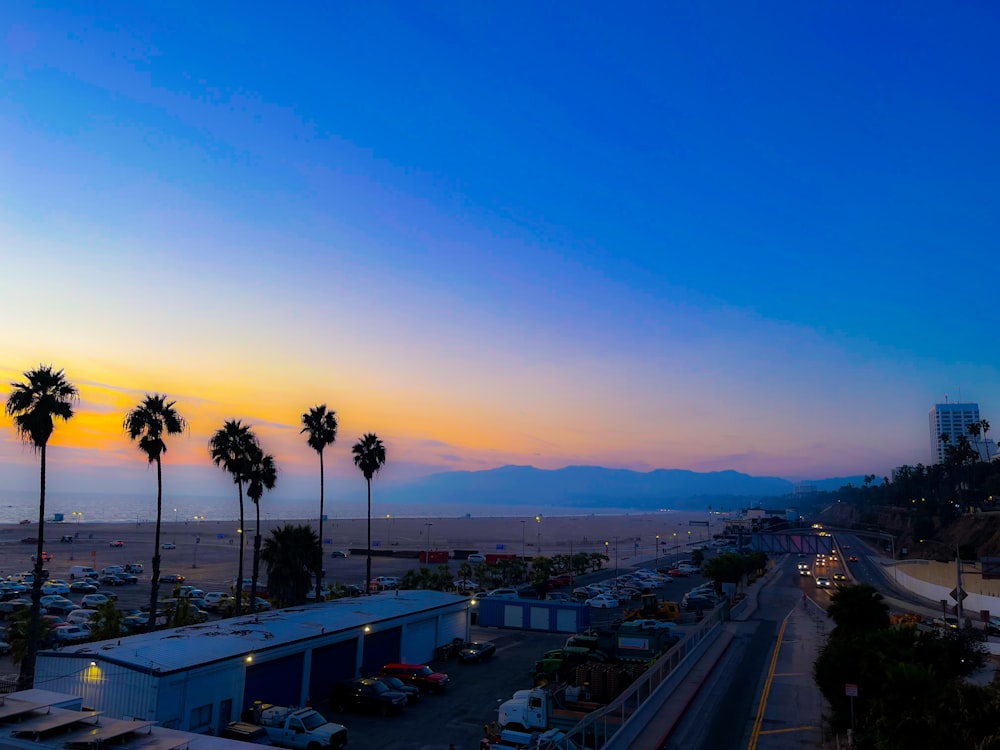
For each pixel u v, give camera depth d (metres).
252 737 31.58
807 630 67.50
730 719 36.03
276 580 61.50
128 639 35.72
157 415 52.62
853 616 40.78
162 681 30.36
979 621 80.81
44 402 40.16
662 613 78.62
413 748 32.38
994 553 143.75
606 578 130.75
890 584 127.25
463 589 98.25
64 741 22.95
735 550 187.88
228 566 136.38
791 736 33.00
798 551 185.75
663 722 34.81
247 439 62.22
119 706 30.75
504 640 62.41
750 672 47.81
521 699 35.19
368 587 70.75
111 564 134.75
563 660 47.53
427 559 153.88
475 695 42.50
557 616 67.06
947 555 160.12
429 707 39.69
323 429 67.94
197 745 23.73
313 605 50.09
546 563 117.62
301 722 31.95
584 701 39.06
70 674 32.22
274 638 37.88
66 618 71.62
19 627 43.94
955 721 21.73
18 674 44.09
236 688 34.31
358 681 39.62
